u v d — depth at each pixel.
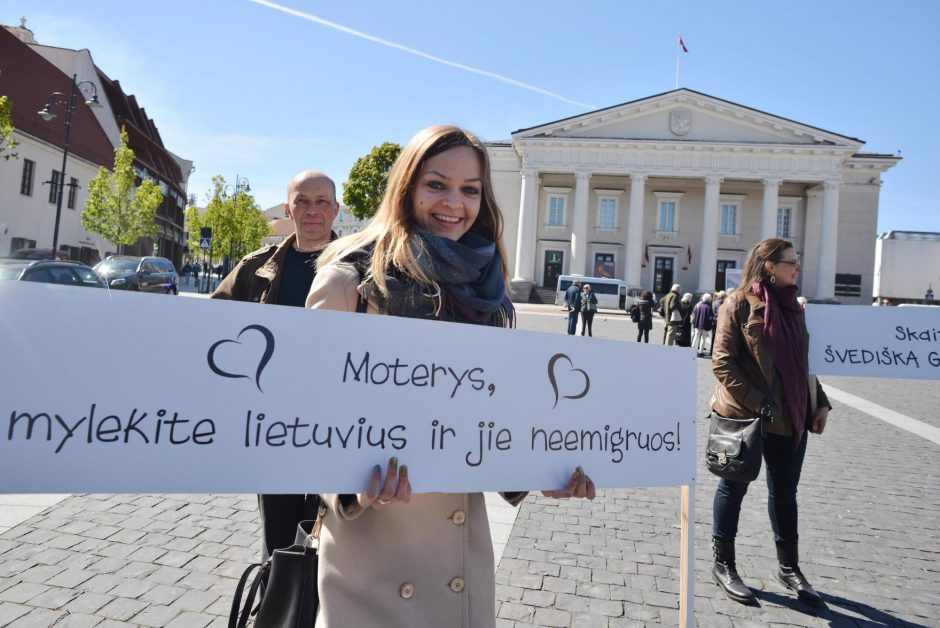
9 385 1.25
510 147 48.44
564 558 3.82
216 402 1.40
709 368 15.67
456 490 1.58
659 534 4.29
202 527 3.97
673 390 2.01
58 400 1.28
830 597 3.47
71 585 3.11
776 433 3.42
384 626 1.44
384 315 1.54
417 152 1.54
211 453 1.39
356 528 1.48
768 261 3.40
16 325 1.26
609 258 47.38
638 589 3.44
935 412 10.15
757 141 43.03
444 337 1.60
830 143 41.81
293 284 2.85
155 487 1.34
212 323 1.41
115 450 1.32
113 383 1.32
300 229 2.90
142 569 3.33
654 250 47.19
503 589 3.36
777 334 3.29
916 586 3.65
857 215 46.25
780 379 3.34
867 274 45.88
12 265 11.74
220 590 3.15
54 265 12.31
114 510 4.20
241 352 1.43
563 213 47.94
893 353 3.79
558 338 1.79
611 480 1.85
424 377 1.58
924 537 4.41
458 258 1.51
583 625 3.04
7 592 3.01
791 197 46.28
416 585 1.48
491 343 1.67
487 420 1.66
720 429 3.39
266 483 1.42
